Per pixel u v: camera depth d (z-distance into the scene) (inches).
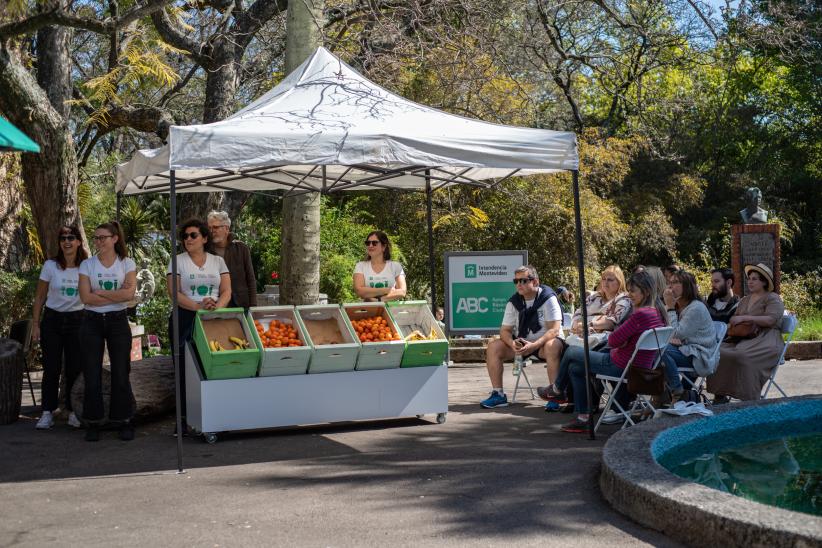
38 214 466.3
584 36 906.1
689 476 239.3
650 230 1138.0
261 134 285.7
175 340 277.6
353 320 360.2
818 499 213.0
